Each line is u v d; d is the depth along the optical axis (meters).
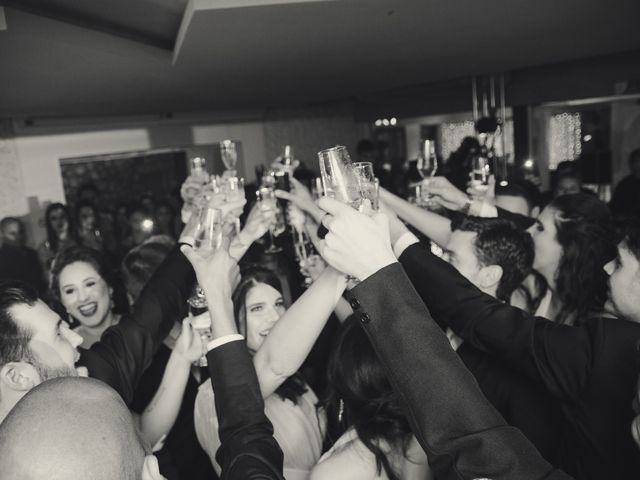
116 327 1.30
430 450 0.66
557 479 0.62
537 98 4.83
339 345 1.15
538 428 1.08
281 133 6.05
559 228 1.60
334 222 0.70
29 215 4.24
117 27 1.86
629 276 1.12
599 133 5.54
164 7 1.66
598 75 4.36
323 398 1.45
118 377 1.22
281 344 1.07
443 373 0.67
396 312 0.68
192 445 1.60
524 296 1.90
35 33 1.56
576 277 1.58
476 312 1.06
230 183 1.83
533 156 5.36
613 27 2.30
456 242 1.41
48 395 0.71
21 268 3.94
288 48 2.05
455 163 4.20
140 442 0.75
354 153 6.80
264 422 0.91
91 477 0.65
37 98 2.83
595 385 0.91
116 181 5.00
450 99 5.56
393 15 1.65
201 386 1.44
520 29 2.15
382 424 1.06
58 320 1.12
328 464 1.10
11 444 0.66
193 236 1.48
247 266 1.70
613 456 0.90
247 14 1.44
